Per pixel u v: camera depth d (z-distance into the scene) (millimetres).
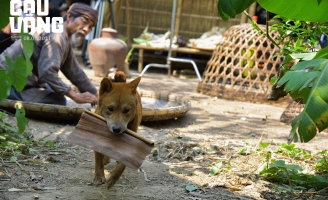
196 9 14023
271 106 9195
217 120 7438
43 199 3627
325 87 3287
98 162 4086
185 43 13258
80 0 12836
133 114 4020
